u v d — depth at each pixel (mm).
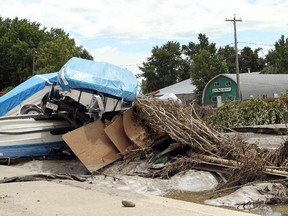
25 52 71812
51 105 13602
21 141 13844
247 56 97250
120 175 11523
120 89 13312
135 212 6836
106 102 13164
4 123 13789
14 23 80688
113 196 8195
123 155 12523
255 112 22469
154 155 12328
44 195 8211
